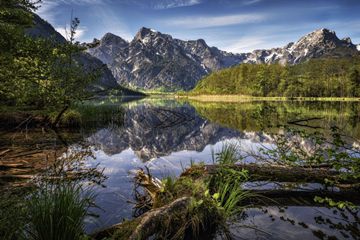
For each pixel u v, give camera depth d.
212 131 19.39
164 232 4.35
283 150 8.79
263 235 4.38
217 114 35.38
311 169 7.01
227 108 48.69
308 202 5.88
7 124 17.77
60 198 3.97
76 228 3.83
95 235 4.26
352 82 102.94
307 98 105.88
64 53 10.73
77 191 4.45
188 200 4.83
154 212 4.45
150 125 24.23
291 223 4.83
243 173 6.37
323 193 6.30
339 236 4.31
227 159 7.55
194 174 6.61
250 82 127.06
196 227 4.56
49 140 14.08
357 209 5.47
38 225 3.67
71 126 20.30
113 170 8.58
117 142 14.69
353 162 6.32
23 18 11.00
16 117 18.06
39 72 10.39
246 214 5.24
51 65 10.67
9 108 13.48
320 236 4.32
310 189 6.44
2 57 8.76
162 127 22.55
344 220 4.95
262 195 6.12
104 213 5.27
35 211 3.90
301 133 8.71
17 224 3.87
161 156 11.12
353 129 17.33
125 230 4.20
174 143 14.69
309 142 12.88
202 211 4.72
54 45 10.39
